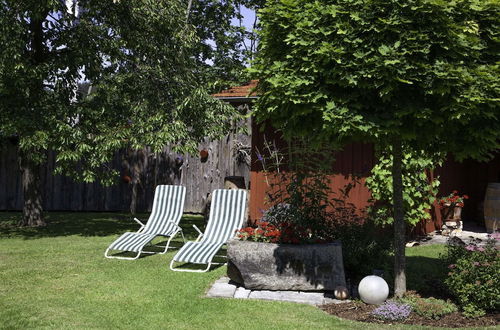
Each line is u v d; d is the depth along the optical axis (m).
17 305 5.51
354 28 4.90
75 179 10.73
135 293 6.07
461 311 5.37
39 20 11.07
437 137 5.69
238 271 6.31
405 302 5.44
